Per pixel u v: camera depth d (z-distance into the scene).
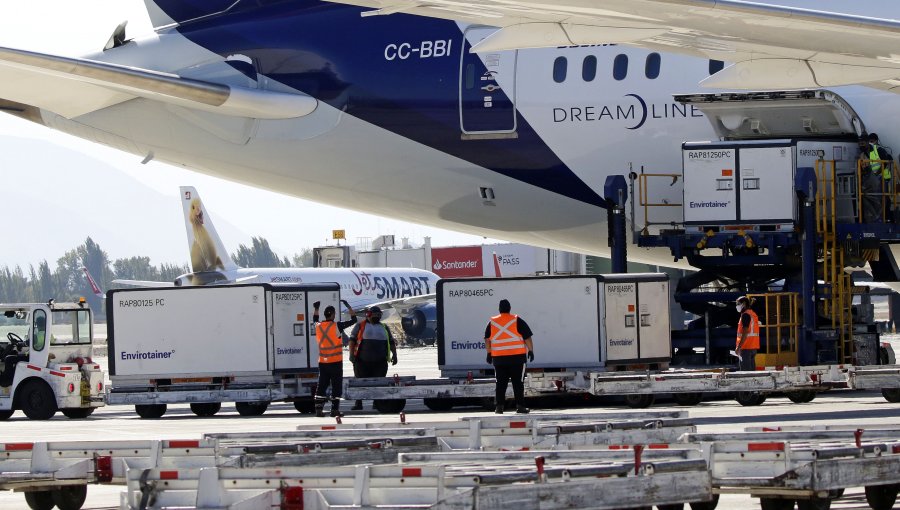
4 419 58.34
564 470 21.61
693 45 41.72
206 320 55.81
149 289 56.47
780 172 54.12
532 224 63.25
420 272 167.88
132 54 66.31
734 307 58.41
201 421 51.91
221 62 64.25
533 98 58.59
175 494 23.53
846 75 42.31
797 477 22.75
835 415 42.97
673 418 30.92
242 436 29.75
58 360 58.09
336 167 63.84
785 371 49.06
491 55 59.53
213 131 65.12
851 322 55.62
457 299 54.66
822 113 53.84
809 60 42.00
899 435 26.94
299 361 56.12
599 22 37.94
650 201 57.66
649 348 53.62
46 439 43.31
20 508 28.55
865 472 23.42
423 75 60.69
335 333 51.22
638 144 57.16
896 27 36.88
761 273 58.84
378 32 62.03
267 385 55.06
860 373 48.72
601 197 59.06
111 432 46.22
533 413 48.12
